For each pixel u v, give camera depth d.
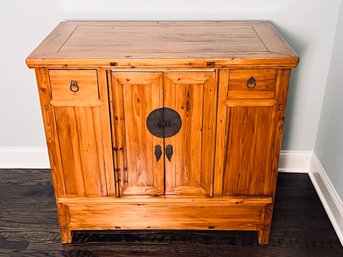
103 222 1.91
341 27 2.02
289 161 2.43
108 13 2.09
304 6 2.06
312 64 2.19
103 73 1.57
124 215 1.89
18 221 2.07
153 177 1.80
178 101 1.63
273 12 2.08
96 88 1.60
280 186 2.32
